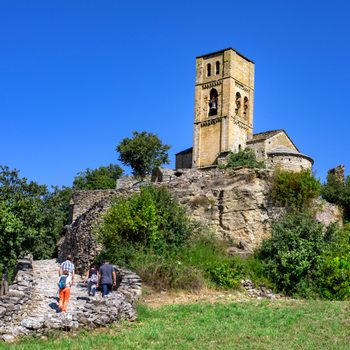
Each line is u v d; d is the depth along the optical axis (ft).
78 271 115.24
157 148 284.00
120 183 220.43
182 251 99.14
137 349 51.67
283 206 111.14
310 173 115.14
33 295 75.25
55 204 104.42
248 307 75.97
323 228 105.60
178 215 104.68
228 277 91.56
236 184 115.03
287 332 59.57
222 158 218.38
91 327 59.98
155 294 84.23
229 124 248.32
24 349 49.85
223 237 111.04
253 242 108.88
